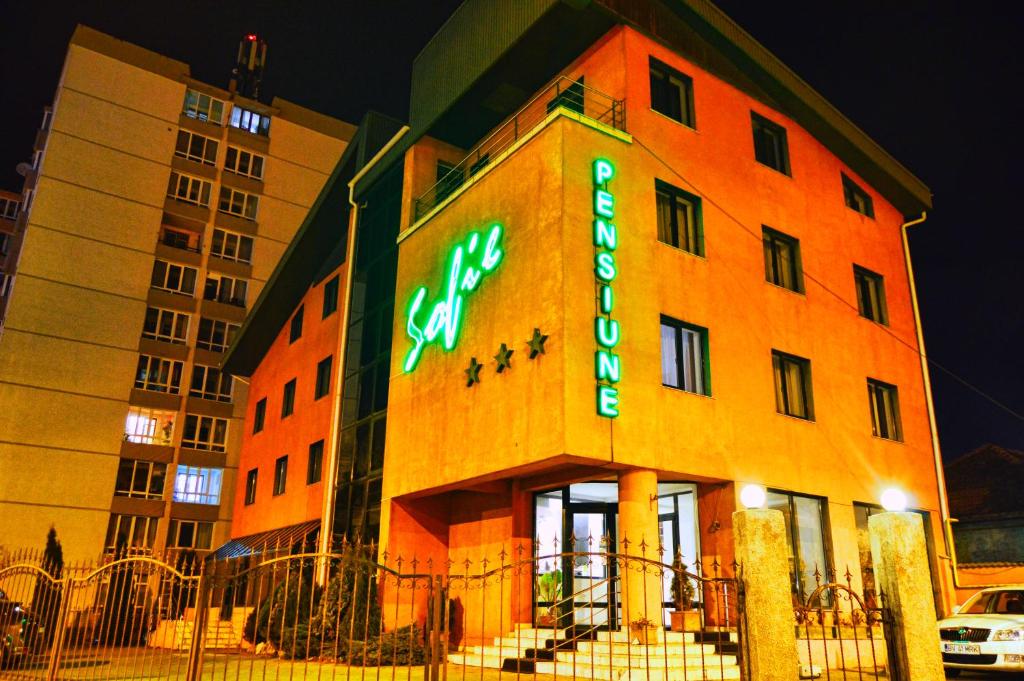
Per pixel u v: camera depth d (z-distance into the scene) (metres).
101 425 38.31
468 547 18.08
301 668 13.70
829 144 21.19
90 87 42.41
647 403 14.58
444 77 20.70
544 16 16.83
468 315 16.95
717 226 17.25
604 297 14.55
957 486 28.73
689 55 18.11
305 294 29.66
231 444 41.69
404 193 21.55
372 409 21.11
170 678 11.83
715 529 15.39
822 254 19.64
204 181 45.06
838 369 18.73
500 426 15.12
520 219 15.86
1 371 36.47
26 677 11.80
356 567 9.51
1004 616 13.42
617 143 15.96
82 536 36.53
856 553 17.28
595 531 16.42
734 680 11.65
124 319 40.25
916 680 8.66
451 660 15.41
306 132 49.41
